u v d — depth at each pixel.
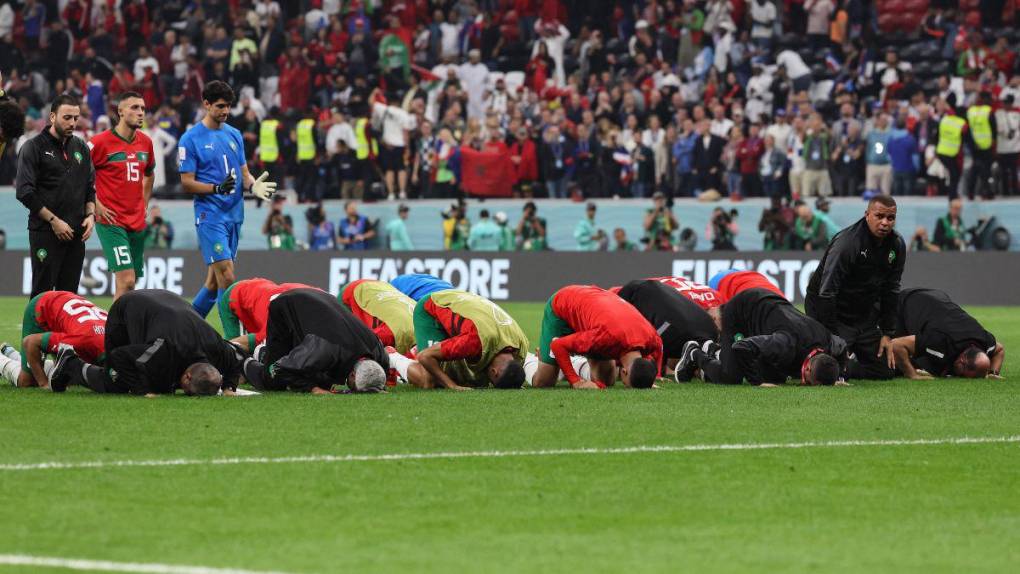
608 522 22.42
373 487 24.94
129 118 51.00
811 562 19.88
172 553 19.81
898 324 47.25
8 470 25.89
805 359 42.25
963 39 108.38
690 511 23.33
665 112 107.50
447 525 22.03
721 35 110.75
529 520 22.47
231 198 53.88
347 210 108.25
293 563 19.34
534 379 42.12
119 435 30.27
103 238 51.31
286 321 38.78
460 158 108.56
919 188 100.12
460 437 30.69
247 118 114.50
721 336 44.00
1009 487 25.84
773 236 99.50
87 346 38.50
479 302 39.88
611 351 40.06
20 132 43.81
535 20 117.56
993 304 95.88
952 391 41.88
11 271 110.12
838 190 101.31
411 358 43.06
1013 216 98.25
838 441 30.91
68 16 124.50
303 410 34.72
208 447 28.78
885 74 106.19
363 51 118.06
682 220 103.00
